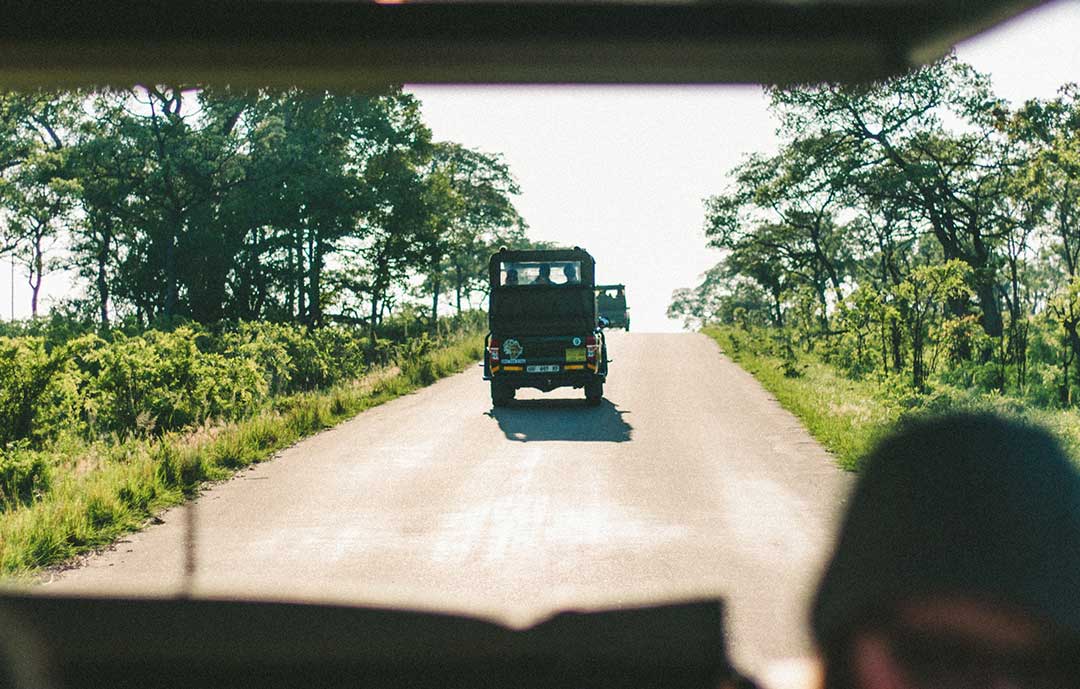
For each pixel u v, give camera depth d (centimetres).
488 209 7975
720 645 167
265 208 4081
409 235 4725
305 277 4534
